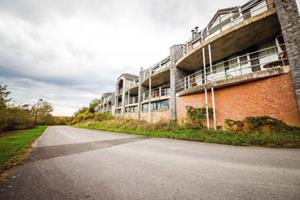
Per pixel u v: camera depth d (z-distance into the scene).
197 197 2.55
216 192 2.72
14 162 5.07
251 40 11.79
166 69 19.03
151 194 2.71
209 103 12.91
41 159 5.46
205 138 9.16
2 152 6.55
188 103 15.02
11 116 24.17
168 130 13.23
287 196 2.49
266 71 8.98
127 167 4.36
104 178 3.54
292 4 7.97
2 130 23.41
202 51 13.70
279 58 9.70
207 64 16.62
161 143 8.67
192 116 13.75
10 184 3.29
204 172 3.79
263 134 7.90
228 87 11.54
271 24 10.00
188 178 3.43
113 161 5.02
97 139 11.12
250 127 9.16
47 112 60.41
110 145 8.30
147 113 22.38
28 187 3.13
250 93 10.07
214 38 11.80
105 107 50.50
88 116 43.22
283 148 6.21
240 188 2.85
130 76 34.16
